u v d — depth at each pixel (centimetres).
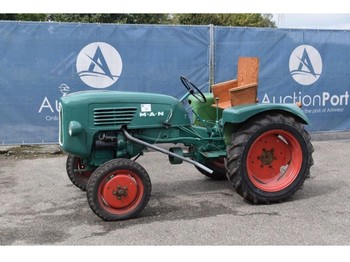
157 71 746
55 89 718
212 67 764
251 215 439
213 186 550
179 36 746
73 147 450
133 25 727
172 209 462
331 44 816
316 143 816
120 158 452
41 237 392
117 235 393
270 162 491
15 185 564
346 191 517
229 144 482
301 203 474
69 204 486
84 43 717
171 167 649
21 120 714
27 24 695
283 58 796
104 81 731
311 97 820
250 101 497
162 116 481
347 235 386
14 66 700
